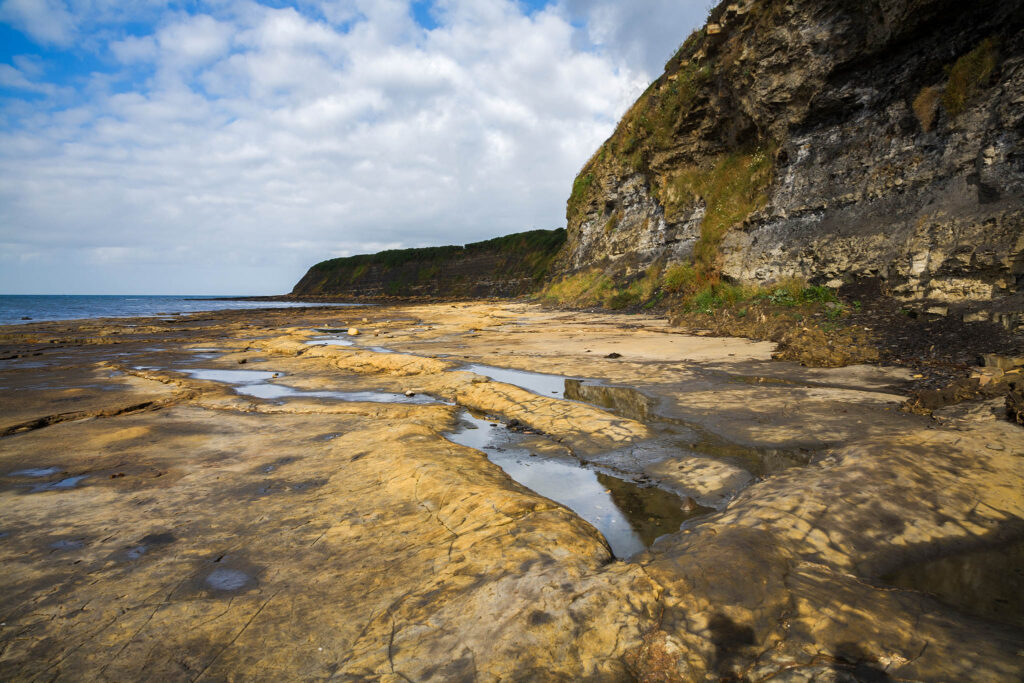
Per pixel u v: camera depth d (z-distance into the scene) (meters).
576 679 2.04
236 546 3.31
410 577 2.83
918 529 3.09
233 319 33.56
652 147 25.72
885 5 13.09
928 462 3.88
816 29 15.34
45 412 7.49
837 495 3.39
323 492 4.19
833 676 1.97
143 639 2.41
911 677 1.95
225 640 2.39
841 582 2.59
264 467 4.94
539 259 68.56
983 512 3.27
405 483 4.18
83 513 3.90
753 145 19.89
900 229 11.99
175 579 2.94
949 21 12.09
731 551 2.75
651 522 3.68
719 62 20.53
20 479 4.73
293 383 10.09
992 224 9.40
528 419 6.72
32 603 2.72
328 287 112.25
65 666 2.23
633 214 29.17
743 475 4.35
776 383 7.86
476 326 20.77
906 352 8.78
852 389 7.09
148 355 15.03
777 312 13.20
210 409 7.86
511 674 2.07
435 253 92.06
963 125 11.20
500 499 3.60
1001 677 1.92
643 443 5.43
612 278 27.95
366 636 2.37
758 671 2.02
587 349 12.46
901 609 2.39
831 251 13.70
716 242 18.89
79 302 94.06
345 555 3.13
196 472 4.82
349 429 6.38
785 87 16.67
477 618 2.39
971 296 9.23
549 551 2.91
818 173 15.60
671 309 19.53
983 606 2.43
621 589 2.49
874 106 14.38
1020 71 10.01
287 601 2.68
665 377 8.78
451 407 7.61
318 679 2.11
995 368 6.78
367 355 12.09
